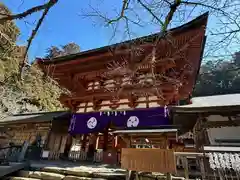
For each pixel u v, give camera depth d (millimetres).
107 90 9883
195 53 7574
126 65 5473
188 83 9789
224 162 4598
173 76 8172
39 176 5602
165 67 7836
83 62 10312
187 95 10930
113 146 9781
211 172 5469
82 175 5328
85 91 10766
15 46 4504
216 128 9180
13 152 7367
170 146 10039
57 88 10062
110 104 10602
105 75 10109
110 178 4902
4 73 9891
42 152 9477
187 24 6031
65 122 12898
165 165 4180
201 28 5914
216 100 11125
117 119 9578
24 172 5930
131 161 4562
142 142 6852
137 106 9828
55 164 7121
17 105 18375
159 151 4375
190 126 10352
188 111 8758
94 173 5219
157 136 5641
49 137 12016
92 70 10703
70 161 8953
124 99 10422
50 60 10383
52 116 13539
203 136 8742
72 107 11414
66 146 10375
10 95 13617
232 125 8703
